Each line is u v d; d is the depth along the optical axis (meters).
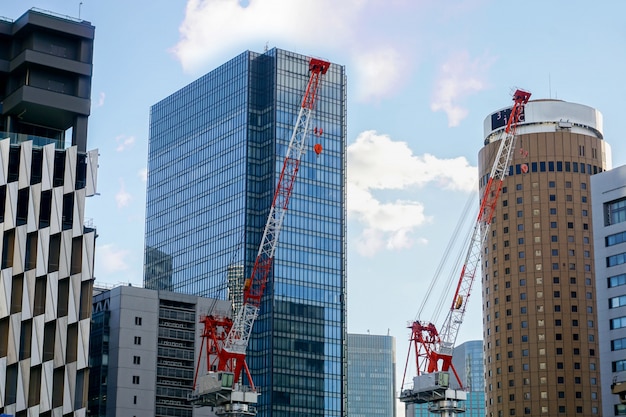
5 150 178.00
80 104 193.12
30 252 176.62
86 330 178.38
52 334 175.25
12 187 177.12
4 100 193.50
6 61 195.50
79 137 192.50
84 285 180.12
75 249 180.88
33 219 177.62
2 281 173.12
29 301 174.25
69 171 183.25
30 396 171.12
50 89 193.38
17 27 195.62
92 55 197.38
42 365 172.88
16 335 172.00
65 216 181.50
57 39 196.00
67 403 173.62
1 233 174.62
